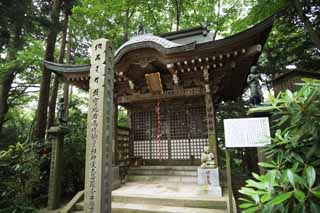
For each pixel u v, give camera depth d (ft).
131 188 16.76
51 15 27.22
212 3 35.47
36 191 17.04
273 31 29.94
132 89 20.62
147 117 23.12
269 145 7.30
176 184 18.17
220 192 13.93
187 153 21.07
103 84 9.24
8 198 14.25
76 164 20.54
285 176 5.00
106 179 8.67
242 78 20.44
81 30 37.11
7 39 21.99
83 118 29.91
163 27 38.01
